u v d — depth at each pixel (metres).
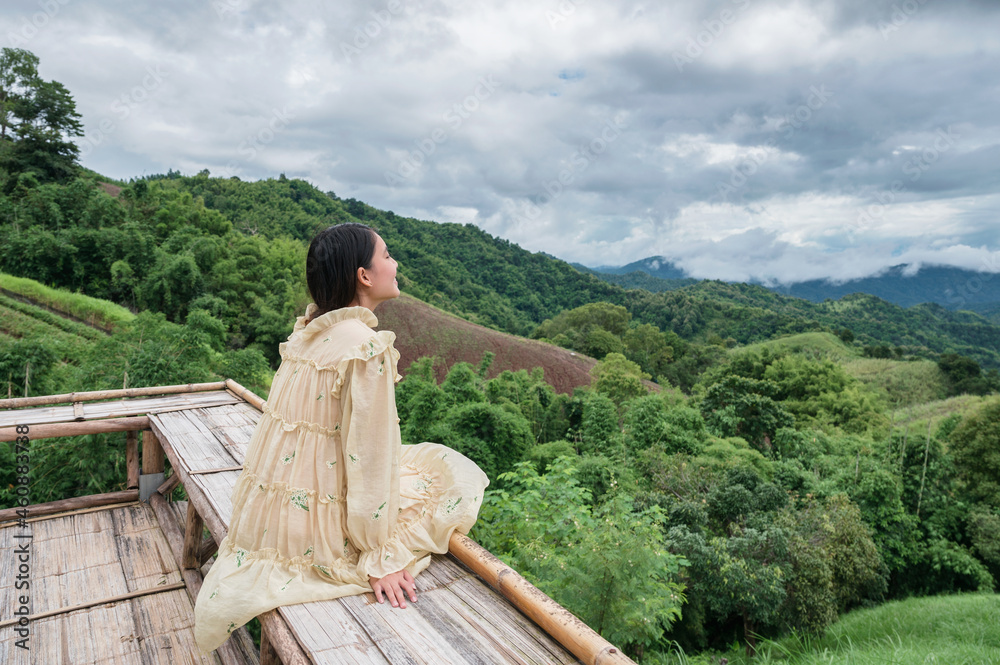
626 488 14.17
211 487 2.12
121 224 42.31
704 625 11.02
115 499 2.96
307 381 1.42
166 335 9.51
